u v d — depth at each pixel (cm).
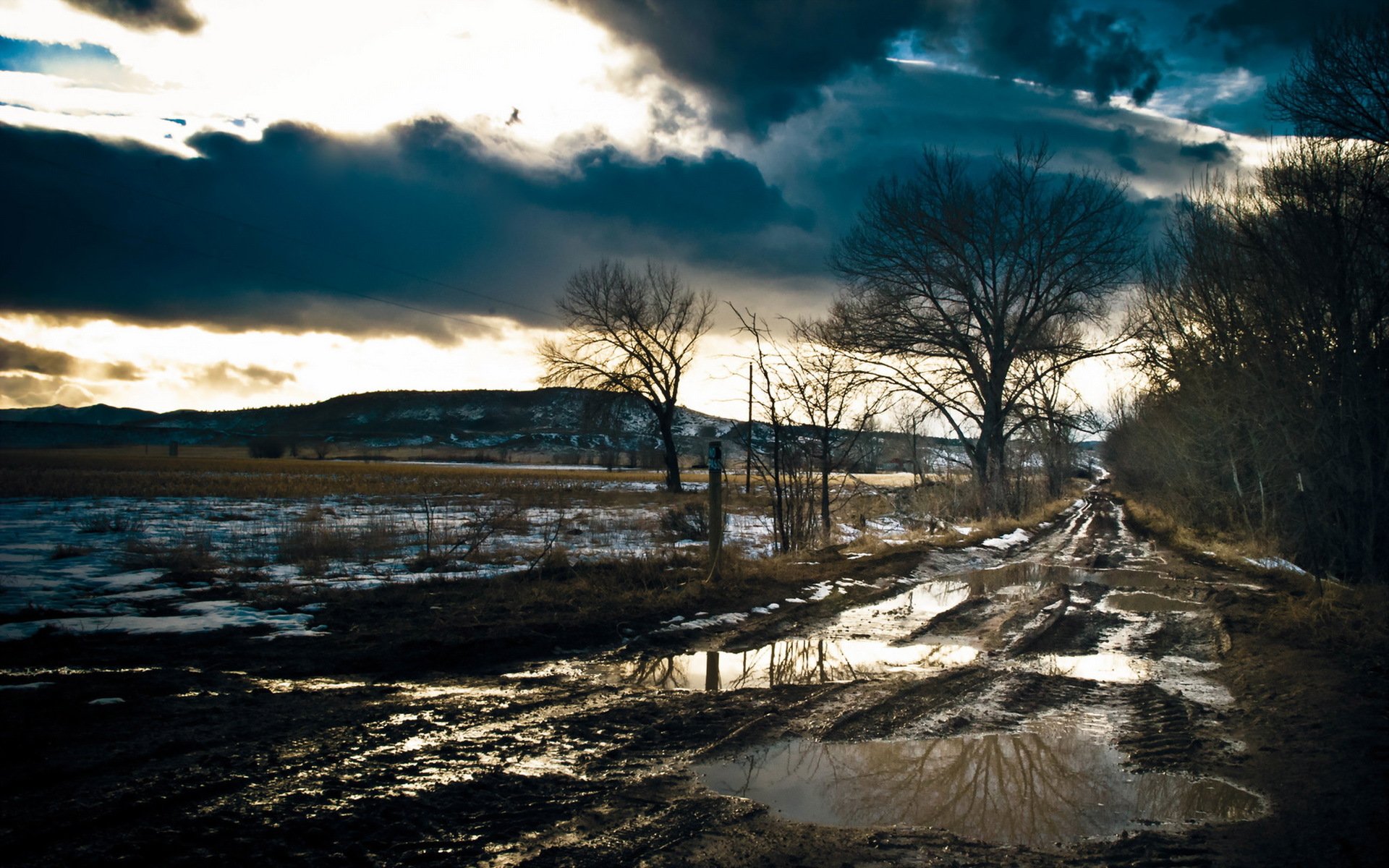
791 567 1430
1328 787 448
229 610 926
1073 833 398
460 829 389
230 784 433
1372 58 1308
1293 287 1424
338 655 738
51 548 1461
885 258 3080
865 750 521
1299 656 779
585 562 1362
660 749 515
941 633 934
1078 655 820
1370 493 1300
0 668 651
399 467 7662
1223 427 2017
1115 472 6638
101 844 356
